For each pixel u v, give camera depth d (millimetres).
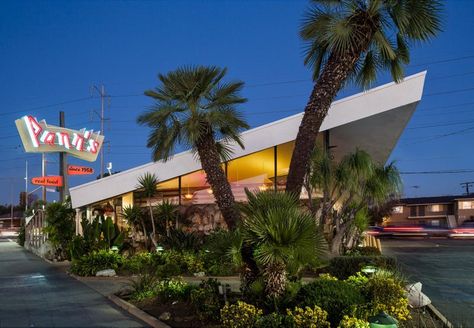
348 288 7891
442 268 17234
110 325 8055
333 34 10219
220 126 11320
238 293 9266
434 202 58594
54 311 9266
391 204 40719
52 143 40125
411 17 10586
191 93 11141
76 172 43219
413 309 9141
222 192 10555
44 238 23469
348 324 6797
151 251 18078
